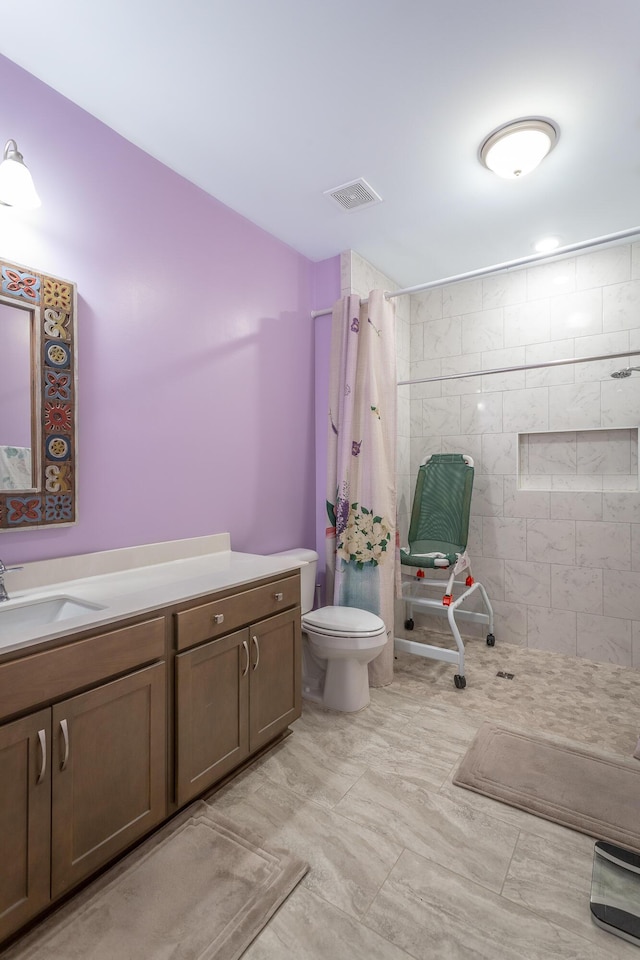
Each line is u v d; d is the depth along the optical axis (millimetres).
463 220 2521
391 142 1934
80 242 1729
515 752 1905
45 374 1604
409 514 3533
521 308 3156
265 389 2580
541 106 1737
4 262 1504
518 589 3166
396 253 2895
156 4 1348
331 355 2699
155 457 1999
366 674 2314
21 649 1101
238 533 2406
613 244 2840
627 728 2104
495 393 3246
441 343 3439
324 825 1513
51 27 1422
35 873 1111
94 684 1251
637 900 1236
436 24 1422
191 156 2008
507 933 1162
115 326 1844
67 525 1685
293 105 1735
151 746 1390
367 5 1361
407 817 1552
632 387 2822
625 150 1971
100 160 1797
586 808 1587
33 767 1109
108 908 1207
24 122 1568
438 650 2582
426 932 1163
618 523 2859
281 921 1188
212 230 2273
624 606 2840
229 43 1480
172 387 2068
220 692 1624
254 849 1397
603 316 2904
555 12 1383
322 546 2943
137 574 1808
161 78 1611
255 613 1788
